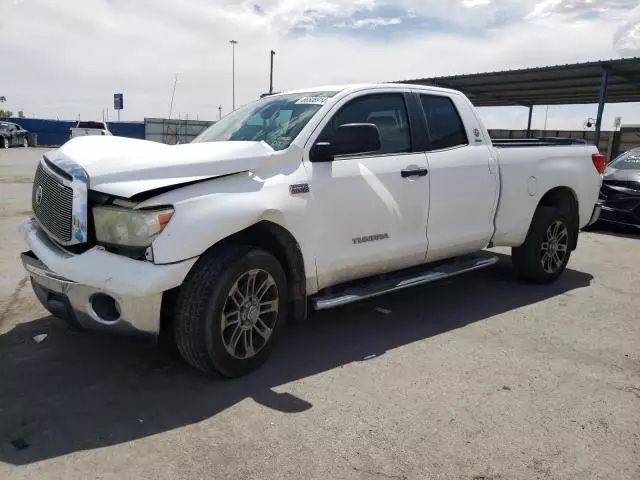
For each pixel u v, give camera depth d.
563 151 6.02
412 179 4.48
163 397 3.34
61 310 3.46
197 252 3.20
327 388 3.51
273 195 3.60
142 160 3.34
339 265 4.07
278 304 3.76
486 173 5.10
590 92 23.73
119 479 2.56
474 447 2.89
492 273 6.56
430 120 4.83
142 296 3.08
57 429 2.96
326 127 4.07
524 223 5.61
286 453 2.80
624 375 3.82
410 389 3.53
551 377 3.76
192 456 2.75
